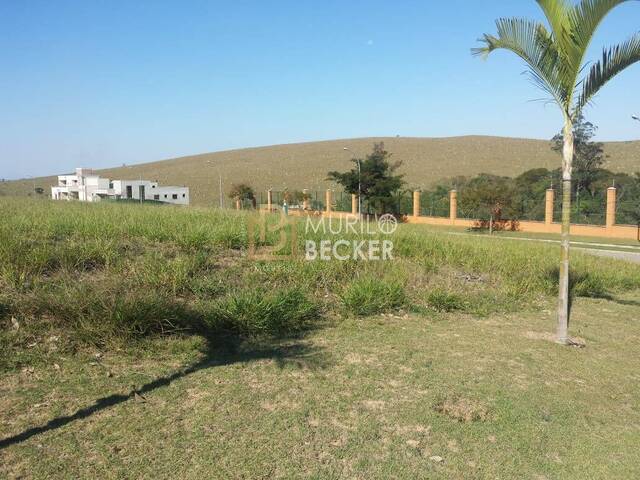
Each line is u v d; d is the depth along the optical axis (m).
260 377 5.29
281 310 6.91
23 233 8.59
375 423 4.46
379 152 42.62
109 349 5.58
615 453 4.25
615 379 6.02
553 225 34.75
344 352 6.25
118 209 13.63
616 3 6.49
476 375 5.80
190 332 6.34
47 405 4.30
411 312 8.42
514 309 9.20
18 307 5.75
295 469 3.66
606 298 11.02
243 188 50.78
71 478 3.36
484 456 4.05
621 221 32.44
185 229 10.15
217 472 3.55
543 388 5.57
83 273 7.33
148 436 3.95
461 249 12.95
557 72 7.03
